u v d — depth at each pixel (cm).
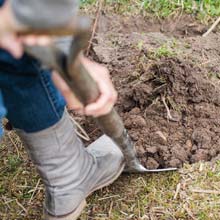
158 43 255
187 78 228
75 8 101
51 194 190
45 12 94
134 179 211
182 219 195
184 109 225
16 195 209
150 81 230
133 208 201
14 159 221
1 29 98
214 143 217
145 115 225
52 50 111
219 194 202
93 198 206
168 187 206
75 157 188
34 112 165
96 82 133
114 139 176
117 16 282
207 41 261
